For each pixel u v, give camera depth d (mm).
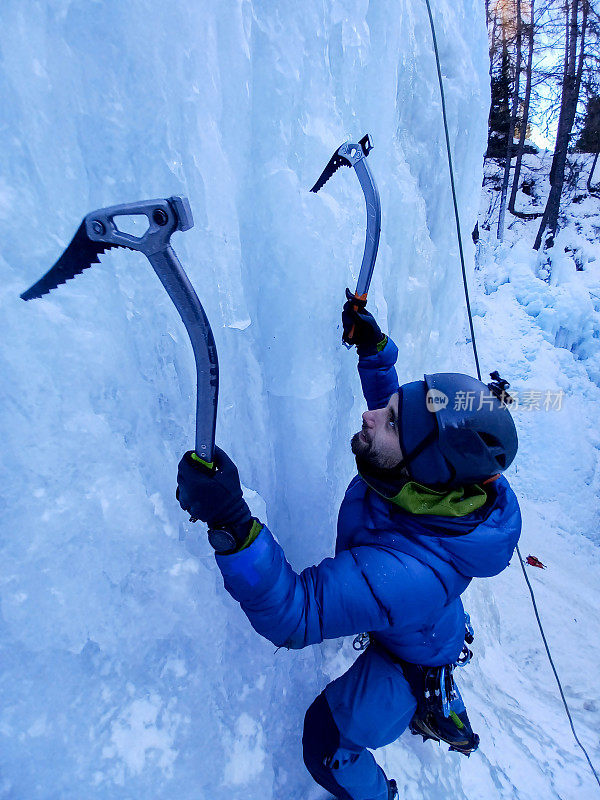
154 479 771
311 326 1053
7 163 576
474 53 2570
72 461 637
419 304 2061
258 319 1053
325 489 1208
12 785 591
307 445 1134
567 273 7941
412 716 1061
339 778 975
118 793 664
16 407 589
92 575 660
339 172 1236
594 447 5680
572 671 2730
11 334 580
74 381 640
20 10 580
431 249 2182
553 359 6230
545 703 2416
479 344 6398
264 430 1063
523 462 5273
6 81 571
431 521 829
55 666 632
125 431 725
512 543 878
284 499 1189
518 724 2047
